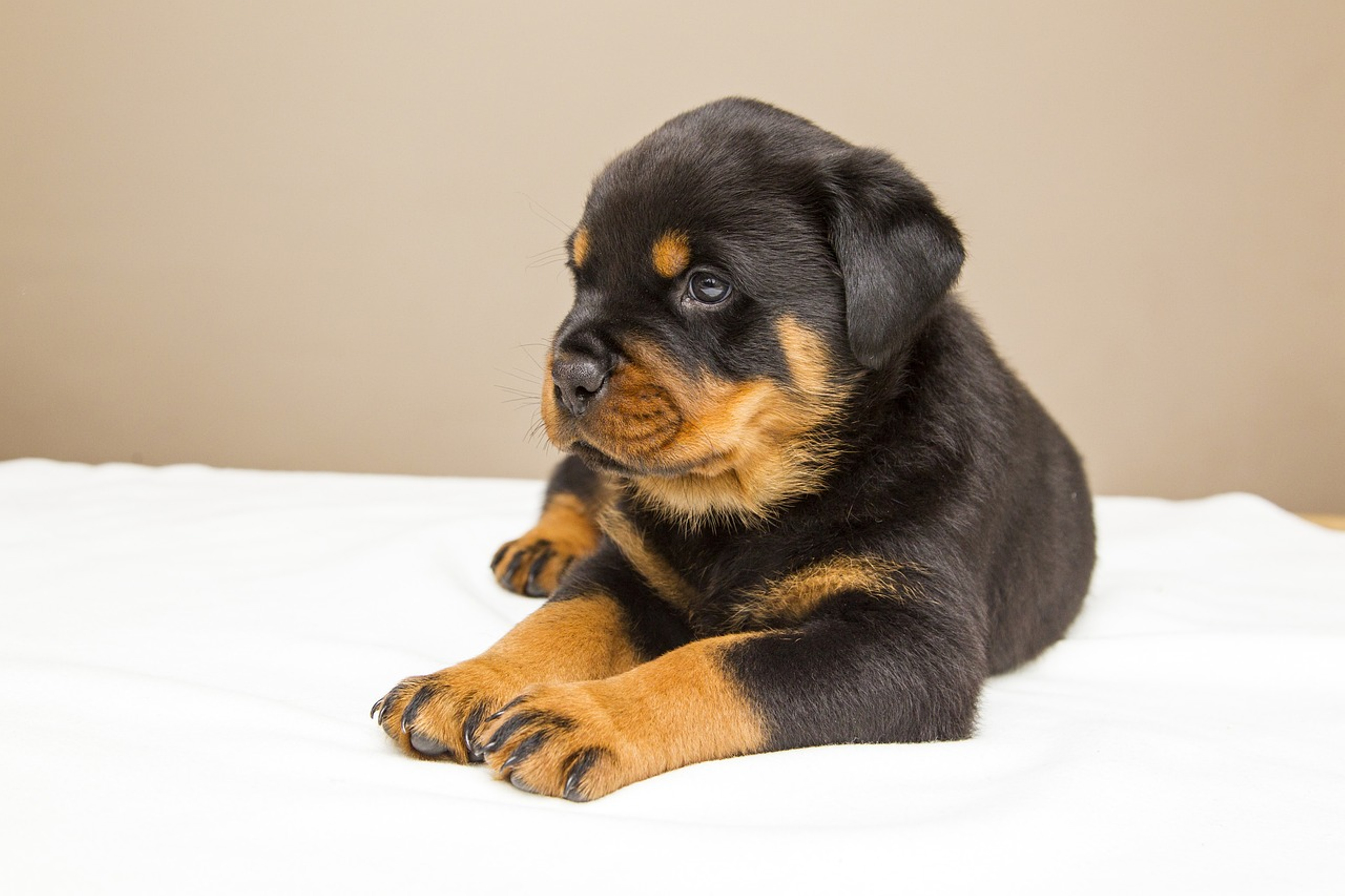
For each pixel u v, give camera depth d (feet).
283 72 4.59
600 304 2.31
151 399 4.75
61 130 4.64
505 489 3.52
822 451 2.33
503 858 1.81
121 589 2.64
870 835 1.85
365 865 1.79
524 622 2.32
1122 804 1.93
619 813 1.93
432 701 2.07
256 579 2.72
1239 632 2.56
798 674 2.10
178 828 1.84
